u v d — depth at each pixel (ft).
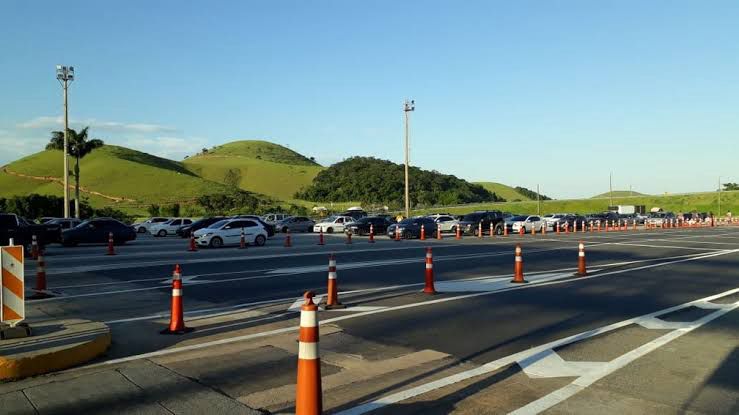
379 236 144.56
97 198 376.48
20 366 22.49
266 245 101.50
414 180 435.94
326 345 27.91
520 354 26.17
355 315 35.14
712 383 22.07
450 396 20.52
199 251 86.89
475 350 26.91
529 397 20.43
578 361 25.07
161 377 22.74
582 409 19.26
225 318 34.65
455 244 103.65
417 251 85.92
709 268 62.80
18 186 420.36
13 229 86.58
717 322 33.55
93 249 93.40
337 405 19.54
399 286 47.75
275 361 25.08
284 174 573.74
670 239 119.44
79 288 47.67
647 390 21.24
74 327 28.45
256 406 19.48
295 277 53.88
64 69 155.02
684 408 19.43
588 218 211.61
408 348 27.35
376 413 18.83
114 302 40.78
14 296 26.37
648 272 58.85
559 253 82.94
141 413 18.83
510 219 166.20
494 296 42.63
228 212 298.76
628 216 246.88
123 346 27.81
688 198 365.81
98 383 21.95
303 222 170.71
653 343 28.35
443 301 40.32
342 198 433.07
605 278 53.72
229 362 24.93
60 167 469.57
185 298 42.37
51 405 19.56
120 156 511.81
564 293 44.21
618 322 33.40
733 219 249.75
